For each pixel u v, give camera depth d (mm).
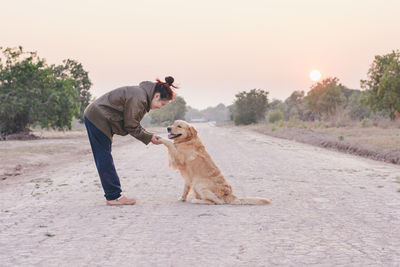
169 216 5133
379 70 38219
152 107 5828
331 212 5371
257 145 19438
